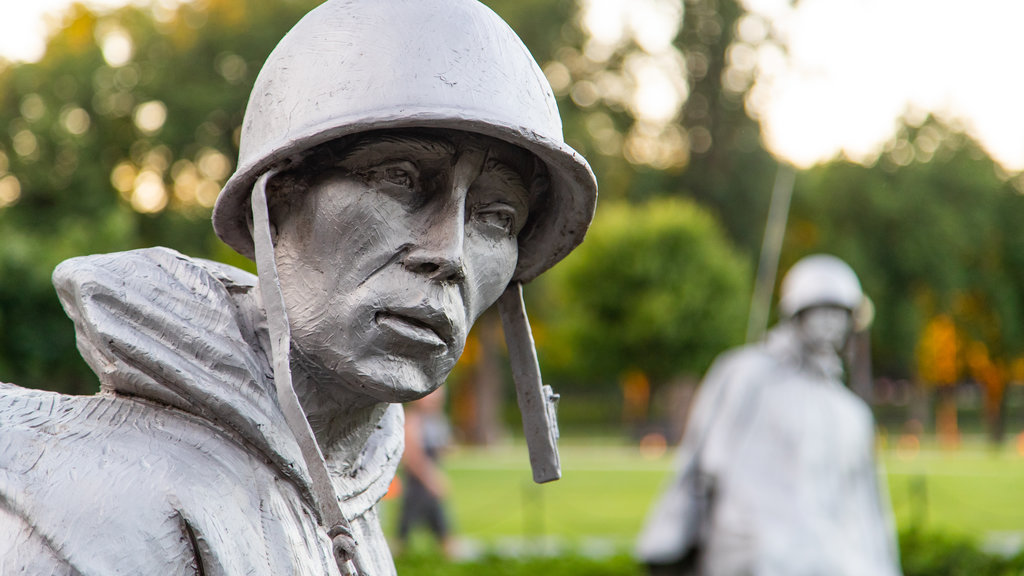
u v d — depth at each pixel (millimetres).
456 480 19188
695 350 29938
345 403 1364
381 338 1254
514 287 1558
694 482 7020
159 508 1167
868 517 6598
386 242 1259
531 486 17812
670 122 35719
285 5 27875
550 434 1571
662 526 7043
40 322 13750
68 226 21422
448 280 1275
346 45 1256
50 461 1187
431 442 9992
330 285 1264
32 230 23125
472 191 1330
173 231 26766
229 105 27203
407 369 1275
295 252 1290
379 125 1212
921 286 37344
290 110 1252
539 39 29828
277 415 1274
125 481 1176
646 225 30469
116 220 18406
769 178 35094
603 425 42094
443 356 1295
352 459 1455
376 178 1265
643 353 30156
